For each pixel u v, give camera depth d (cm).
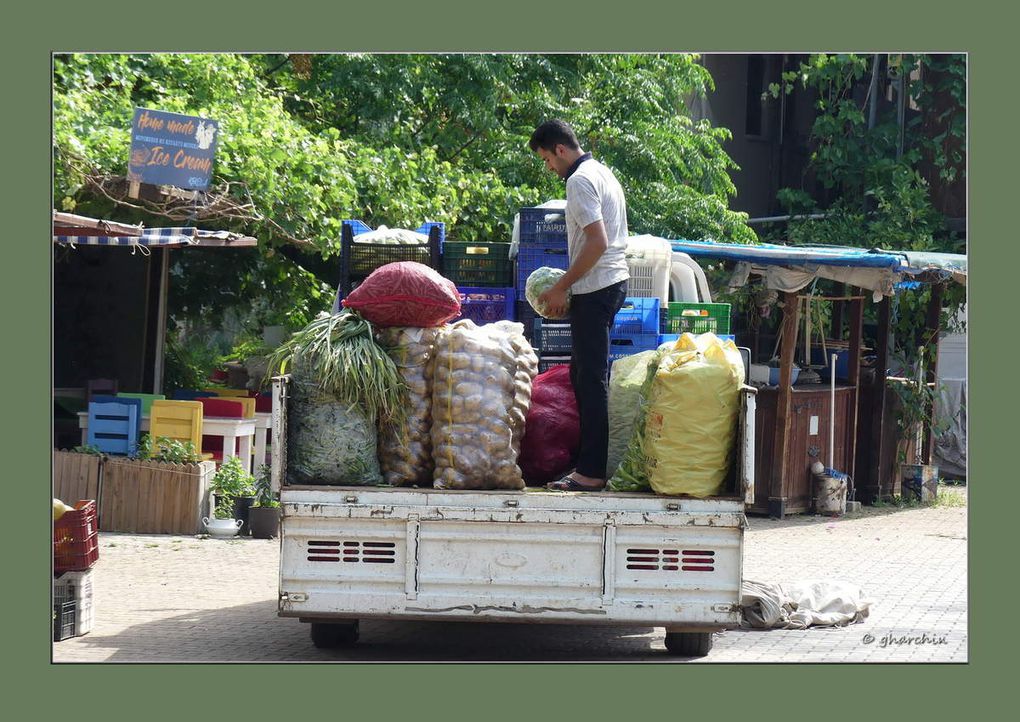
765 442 1358
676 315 966
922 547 1169
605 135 1739
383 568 649
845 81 2105
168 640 743
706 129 1869
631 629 808
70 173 1055
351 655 711
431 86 1644
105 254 1467
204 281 1639
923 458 1572
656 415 657
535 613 647
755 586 827
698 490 648
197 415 1170
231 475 1166
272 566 1002
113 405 1181
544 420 710
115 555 1030
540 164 1686
